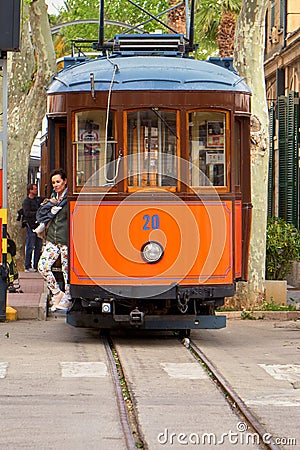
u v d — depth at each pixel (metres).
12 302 22.30
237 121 17.94
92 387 13.36
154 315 17.20
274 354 16.61
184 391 13.16
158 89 16.86
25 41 32.94
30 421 11.27
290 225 25.73
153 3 52.16
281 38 39.12
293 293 29.17
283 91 39.00
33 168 40.78
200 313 17.77
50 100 17.59
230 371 14.73
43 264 17.69
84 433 10.69
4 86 20.09
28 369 14.77
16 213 33.06
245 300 23.08
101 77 17.08
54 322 20.95
